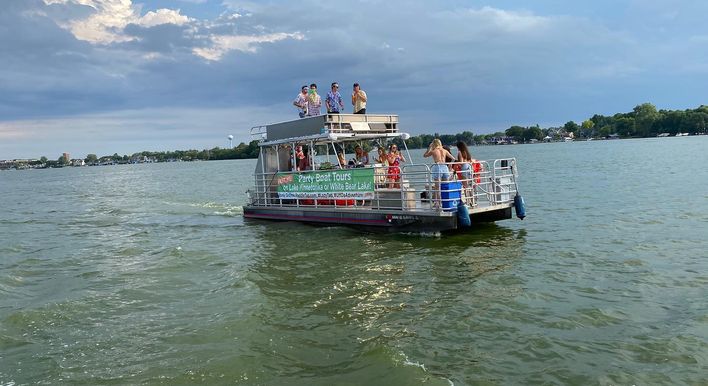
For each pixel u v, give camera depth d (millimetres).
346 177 15461
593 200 19938
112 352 6719
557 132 189875
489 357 6105
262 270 10758
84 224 20844
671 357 5879
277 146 18391
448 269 10164
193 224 18875
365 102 16641
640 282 8719
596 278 9086
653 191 21750
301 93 17688
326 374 5852
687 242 11531
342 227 15555
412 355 6254
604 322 7000
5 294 9797
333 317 7707
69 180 81562
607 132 155375
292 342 6801
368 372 5840
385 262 10961
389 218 14211
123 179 72125
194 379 5848
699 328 6605
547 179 31750
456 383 5516
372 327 7230
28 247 15398
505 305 7840
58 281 10750
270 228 16531
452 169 13914
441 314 7613
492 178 14453
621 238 12336
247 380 5773
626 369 5648
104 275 11039
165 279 10445
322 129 15578
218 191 37688
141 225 19453
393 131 16875
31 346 7023
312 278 9961
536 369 5750
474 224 15281
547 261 10461
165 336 7199
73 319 8094
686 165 36594
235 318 7754
